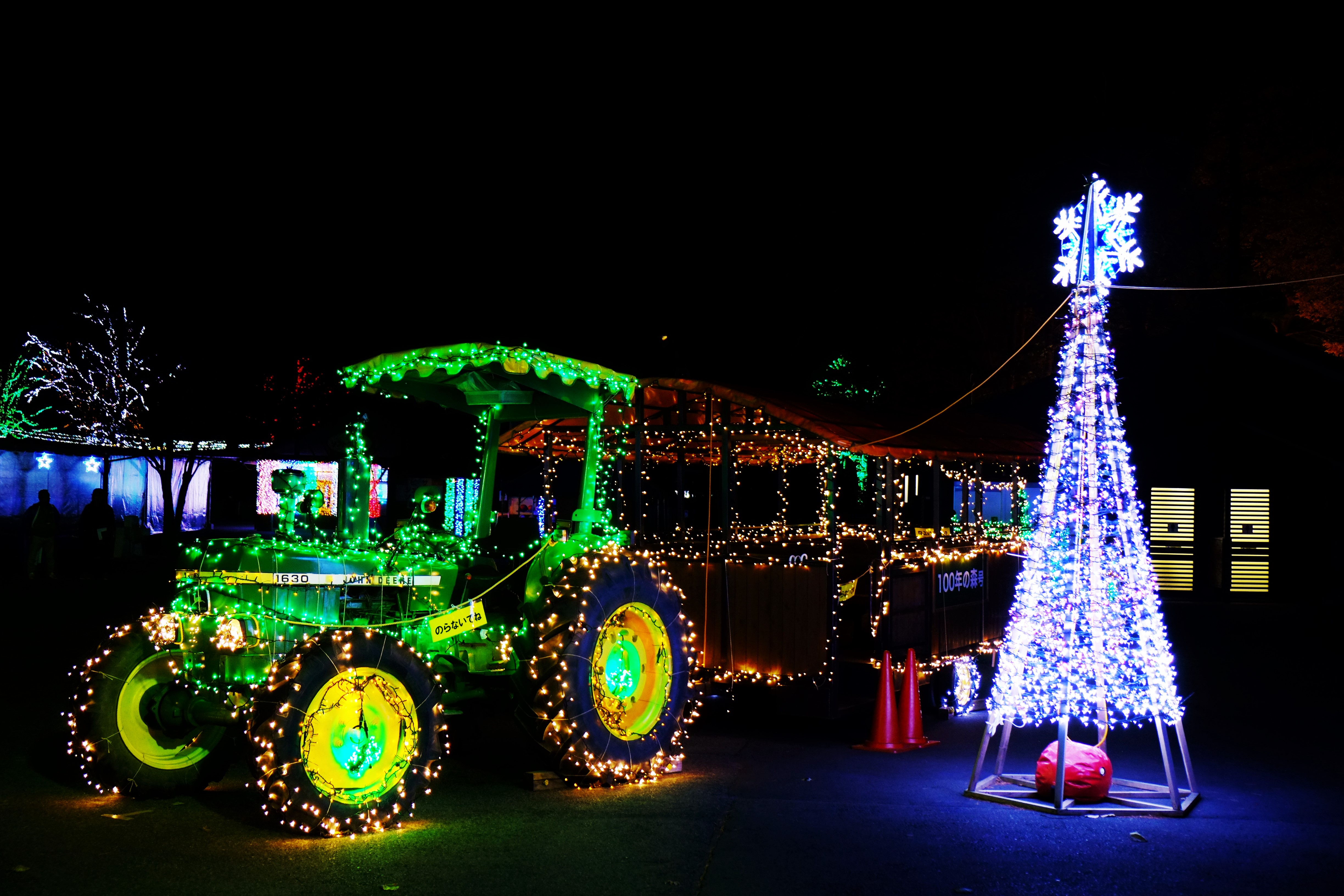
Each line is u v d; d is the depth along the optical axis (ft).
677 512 33.71
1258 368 65.87
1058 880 17.22
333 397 101.45
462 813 20.76
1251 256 77.66
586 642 22.75
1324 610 51.98
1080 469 22.30
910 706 27.30
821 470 33.99
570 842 18.92
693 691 28.17
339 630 19.92
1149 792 22.50
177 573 23.36
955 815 20.83
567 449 33.17
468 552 24.79
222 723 20.84
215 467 109.91
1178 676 38.88
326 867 17.43
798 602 28.73
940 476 33.78
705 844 18.85
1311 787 23.43
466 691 24.30
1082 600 22.03
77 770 23.04
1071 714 22.12
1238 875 17.51
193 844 18.65
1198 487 66.59
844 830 19.76
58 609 53.93
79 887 16.38
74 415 104.63
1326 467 65.00
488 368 24.49
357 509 25.29
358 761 19.71
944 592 32.30
